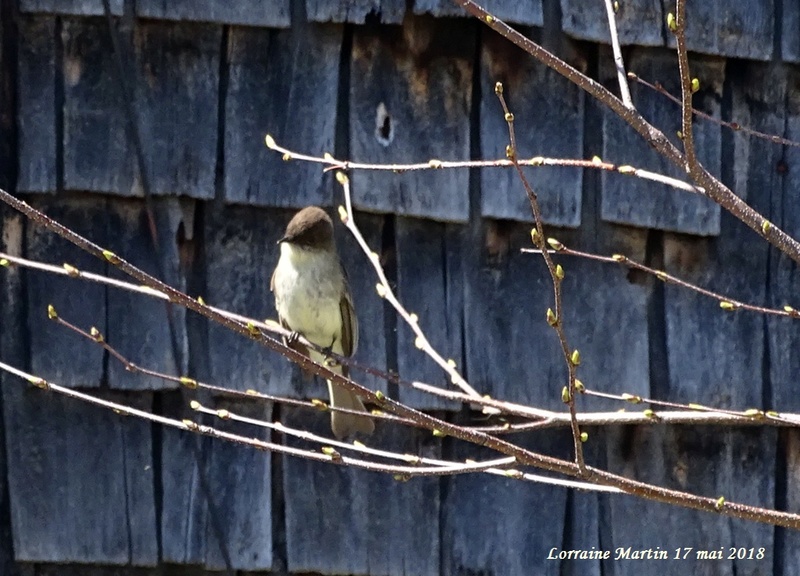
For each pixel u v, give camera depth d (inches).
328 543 331.9
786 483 345.1
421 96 333.4
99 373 326.0
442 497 335.3
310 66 331.9
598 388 335.6
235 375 329.7
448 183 332.8
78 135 327.0
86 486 327.9
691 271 342.3
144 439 329.7
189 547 328.5
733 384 340.8
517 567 334.0
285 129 331.3
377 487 334.0
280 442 332.2
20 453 327.0
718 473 342.0
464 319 333.1
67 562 327.3
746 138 347.9
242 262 331.6
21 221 326.3
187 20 327.6
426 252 334.6
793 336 344.5
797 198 348.8
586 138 338.0
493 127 334.6
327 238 325.4
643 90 342.0
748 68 349.1
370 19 331.0
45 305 326.6
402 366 331.6
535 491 337.1
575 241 337.4
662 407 334.0
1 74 327.0
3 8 327.3
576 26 335.6
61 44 328.2
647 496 218.7
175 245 328.8
